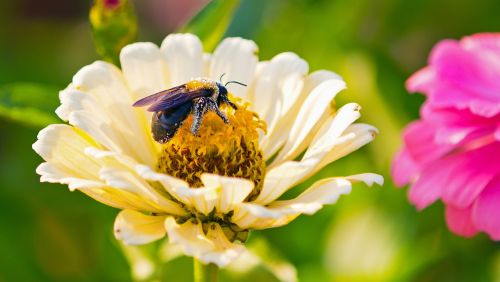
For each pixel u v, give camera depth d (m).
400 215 0.55
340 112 0.43
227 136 0.44
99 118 0.43
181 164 0.44
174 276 0.50
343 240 0.55
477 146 0.48
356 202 0.55
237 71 0.46
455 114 0.48
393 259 0.54
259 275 0.49
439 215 0.55
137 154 0.44
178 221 0.43
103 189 0.42
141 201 0.43
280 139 0.45
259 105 0.45
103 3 0.48
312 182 0.55
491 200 0.47
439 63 0.49
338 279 0.54
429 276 0.55
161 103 0.43
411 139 0.49
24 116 0.47
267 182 0.43
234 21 0.52
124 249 0.50
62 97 0.43
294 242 0.55
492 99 0.48
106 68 0.44
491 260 0.55
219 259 0.41
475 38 0.52
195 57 0.45
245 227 0.43
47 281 0.55
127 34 0.48
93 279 0.54
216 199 0.42
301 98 0.45
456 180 0.47
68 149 0.43
